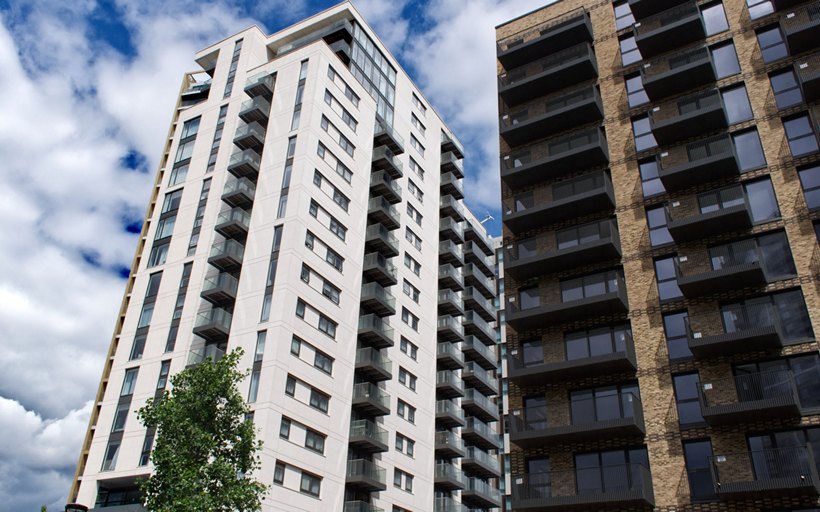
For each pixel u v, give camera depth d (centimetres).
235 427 3005
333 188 5562
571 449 3105
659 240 3356
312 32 6850
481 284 7519
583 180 3716
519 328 3519
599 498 2827
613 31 4128
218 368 3061
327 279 5166
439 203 7338
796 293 2886
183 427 2853
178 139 6406
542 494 3069
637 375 3092
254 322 4744
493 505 6588
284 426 4341
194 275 5353
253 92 6044
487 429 6856
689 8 3800
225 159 5872
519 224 3781
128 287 5938
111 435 4897
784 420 2658
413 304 6278
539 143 4028
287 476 4225
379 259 5844
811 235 2945
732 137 3388
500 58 4353
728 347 2845
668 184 3388
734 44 3606
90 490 4697
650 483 2823
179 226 5762
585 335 3353
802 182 3091
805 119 3228
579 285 3494
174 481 2712
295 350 4647
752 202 3181
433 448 5912
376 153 6291
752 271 2883
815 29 3253
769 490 2494
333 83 5994
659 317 3153
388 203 6222
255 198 5434
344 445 4769
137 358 5212
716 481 2644
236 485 2755
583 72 4006
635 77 3891
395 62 7381
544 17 4459
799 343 2762
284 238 5012
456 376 6694
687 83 3609
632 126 3747
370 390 5188
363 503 4734
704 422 2831
